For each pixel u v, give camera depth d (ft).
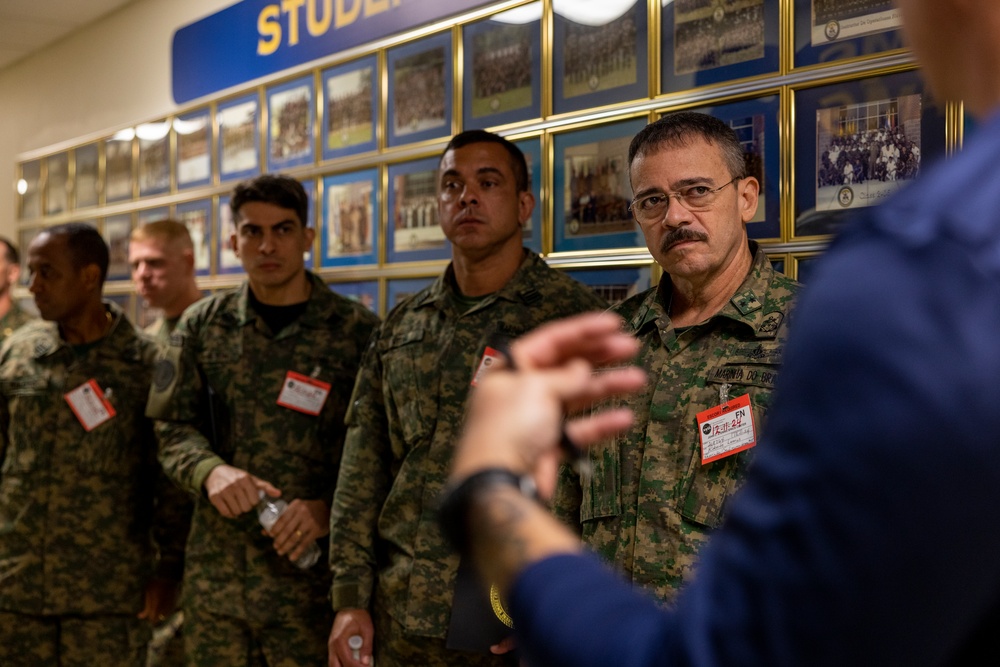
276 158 10.25
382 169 8.95
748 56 6.07
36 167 14.97
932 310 1.04
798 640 1.05
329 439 7.54
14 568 8.23
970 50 1.28
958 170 1.16
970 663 1.19
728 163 4.70
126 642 8.45
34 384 8.48
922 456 1.01
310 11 9.77
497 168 6.43
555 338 1.47
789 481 1.09
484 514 1.31
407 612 6.02
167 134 11.93
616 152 6.89
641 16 6.72
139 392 8.58
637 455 4.62
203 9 11.37
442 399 6.26
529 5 7.54
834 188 5.65
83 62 13.85
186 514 8.68
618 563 4.53
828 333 1.10
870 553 1.02
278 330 7.80
